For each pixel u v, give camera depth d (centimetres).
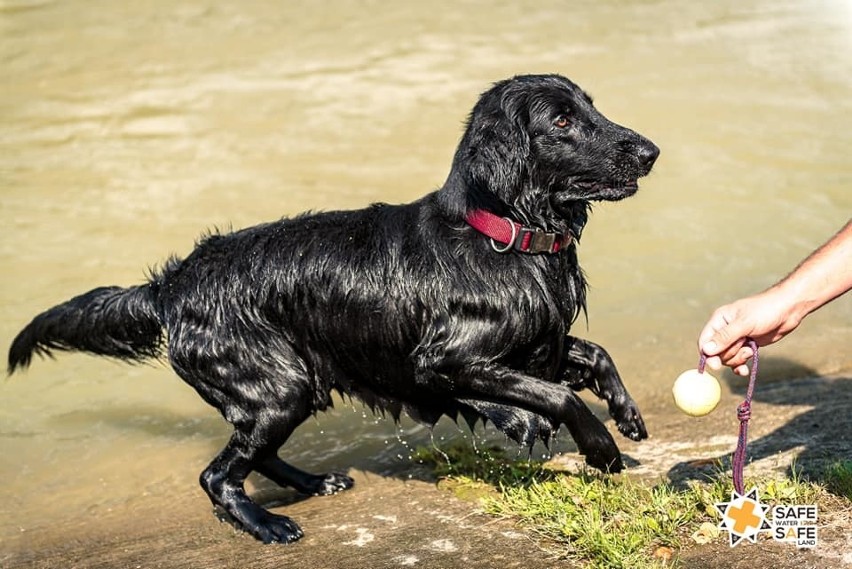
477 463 708
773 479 604
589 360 646
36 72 1645
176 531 668
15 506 724
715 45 1741
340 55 1705
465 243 611
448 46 1742
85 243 1095
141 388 882
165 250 1075
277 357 648
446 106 1478
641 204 1184
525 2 2006
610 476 645
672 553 543
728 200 1184
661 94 1508
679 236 1107
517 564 554
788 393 783
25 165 1303
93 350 699
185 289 659
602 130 603
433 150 1324
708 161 1284
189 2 2008
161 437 811
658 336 920
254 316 648
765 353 879
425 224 628
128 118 1458
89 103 1516
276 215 1146
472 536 592
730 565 527
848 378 807
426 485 693
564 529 569
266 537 631
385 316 630
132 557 630
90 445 801
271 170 1273
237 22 1888
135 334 684
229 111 1476
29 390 877
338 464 755
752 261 1049
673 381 841
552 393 594
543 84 609
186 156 1325
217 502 655
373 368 652
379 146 1341
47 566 632
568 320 629
